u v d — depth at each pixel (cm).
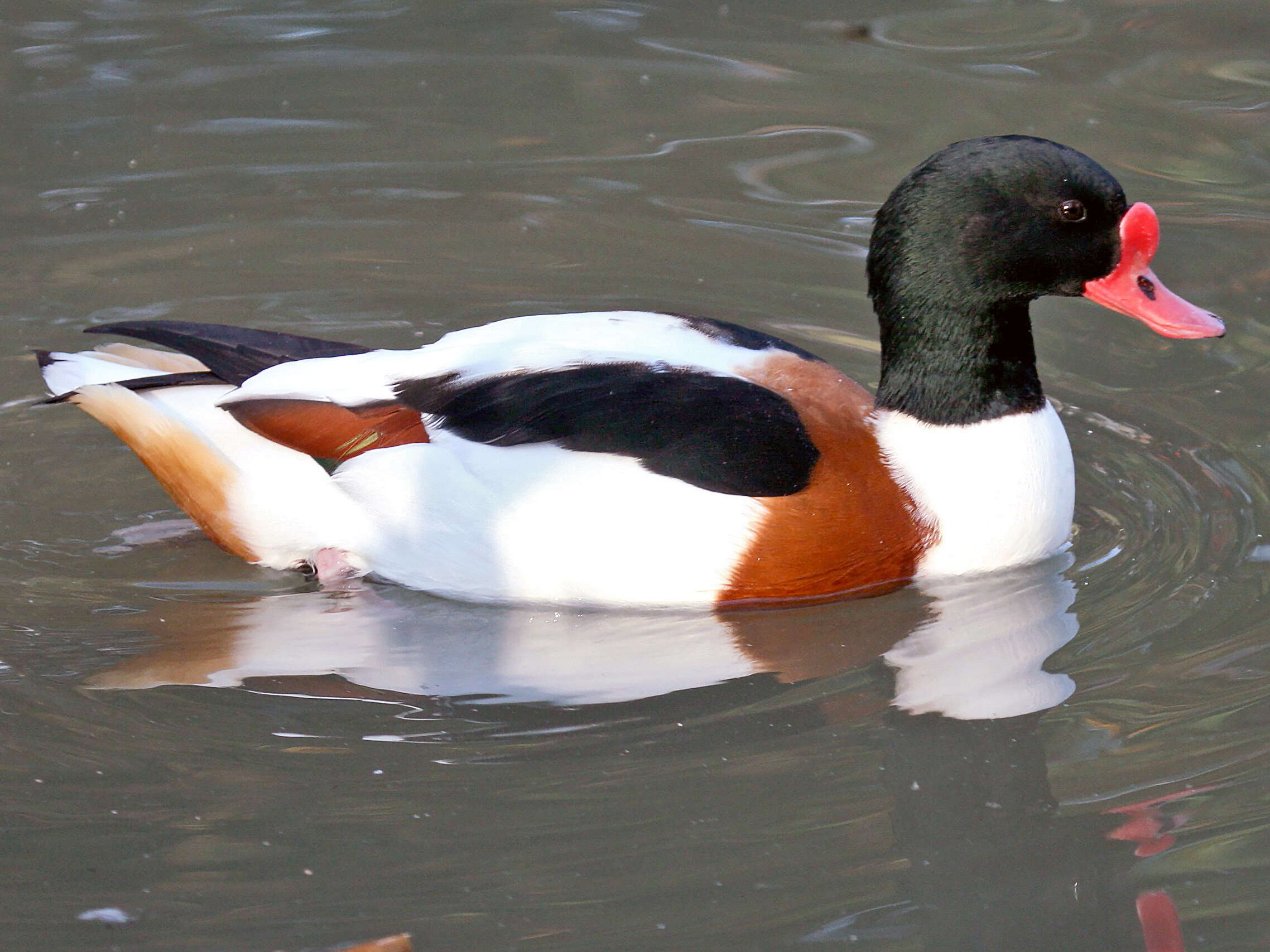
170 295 1080
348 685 727
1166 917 585
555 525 755
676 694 721
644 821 634
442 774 664
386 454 777
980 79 1375
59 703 710
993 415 796
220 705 711
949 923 578
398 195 1214
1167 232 1141
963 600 791
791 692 723
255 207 1191
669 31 1487
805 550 754
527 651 754
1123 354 1027
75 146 1261
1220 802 642
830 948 565
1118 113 1307
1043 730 693
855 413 798
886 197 1206
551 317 828
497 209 1199
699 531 747
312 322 1056
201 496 812
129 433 816
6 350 1013
